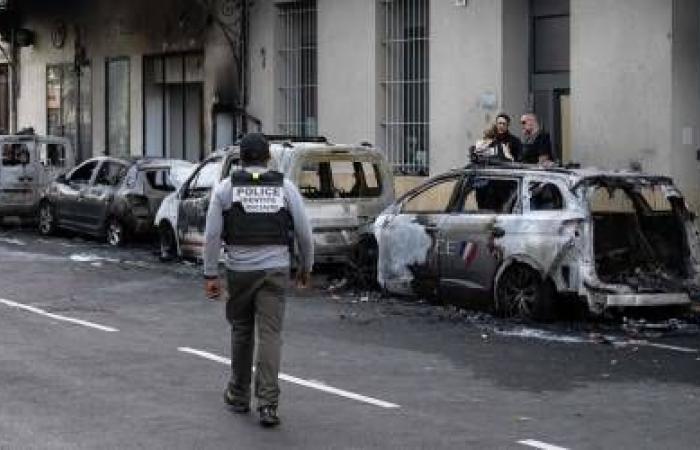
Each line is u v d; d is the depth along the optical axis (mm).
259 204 7750
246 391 7953
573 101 16719
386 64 20219
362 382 9039
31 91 32031
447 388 8852
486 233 12508
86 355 10016
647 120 15758
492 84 17969
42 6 31281
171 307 13141
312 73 21953
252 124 23234
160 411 7945
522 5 18000
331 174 15438
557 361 10023
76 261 17891
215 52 24500
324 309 13078
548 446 7098
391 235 13781
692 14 15633
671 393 8734
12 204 23703
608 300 11562
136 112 27719
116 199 20266
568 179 11922
